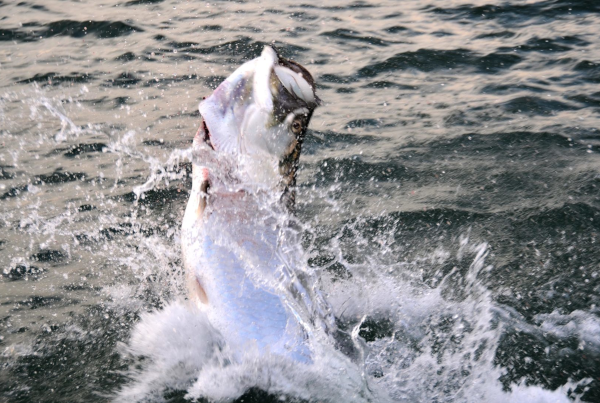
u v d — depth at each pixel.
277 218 3.76
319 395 3.64
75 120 6.88
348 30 9.74
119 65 8.38
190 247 3.76
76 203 5.44
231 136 3.61
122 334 4.04
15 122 6.84
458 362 3.97
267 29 9.70
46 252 4.80
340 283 4.60
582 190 5.58
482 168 6.02
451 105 7.37
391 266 4.80
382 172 5.99
